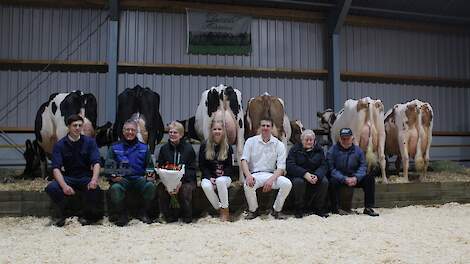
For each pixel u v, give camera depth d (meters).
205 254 3.49
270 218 5.31
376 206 6.34
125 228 4.67
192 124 7.51
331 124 8.65
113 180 4.86
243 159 5.37
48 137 6.50
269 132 5.38
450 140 10.78
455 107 11.02
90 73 8.97
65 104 6.15
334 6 9.69
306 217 5.25
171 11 9.32
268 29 9.80
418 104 7.10
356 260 3.30
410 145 7.19
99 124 8.92
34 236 4.28
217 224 4.91
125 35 9.09
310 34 10.07
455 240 4.00
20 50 8.77
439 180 7.42
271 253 3.51
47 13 8.90
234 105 6.11
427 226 4.70
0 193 5.36
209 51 9.41
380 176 7.96
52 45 8.88
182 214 5.30
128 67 9.04
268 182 5.12
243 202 5.71
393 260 3.30
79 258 3.40
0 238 4.20
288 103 9.81
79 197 5.29
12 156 8.66
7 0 8.73
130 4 9.04
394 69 10.62
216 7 9.45
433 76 10.89
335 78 9.75
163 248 3.70
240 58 9.62
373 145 6.74
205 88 9.40
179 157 5.12
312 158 5.43
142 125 6.02
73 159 4.91
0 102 8.66
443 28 10.98
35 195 5.39
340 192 6.03
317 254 3.47
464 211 5.92
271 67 9.71
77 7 8.99
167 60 9.25
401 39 10.75
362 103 6.73
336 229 4.51
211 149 5.25
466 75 11.10
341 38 10.29
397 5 10.24
